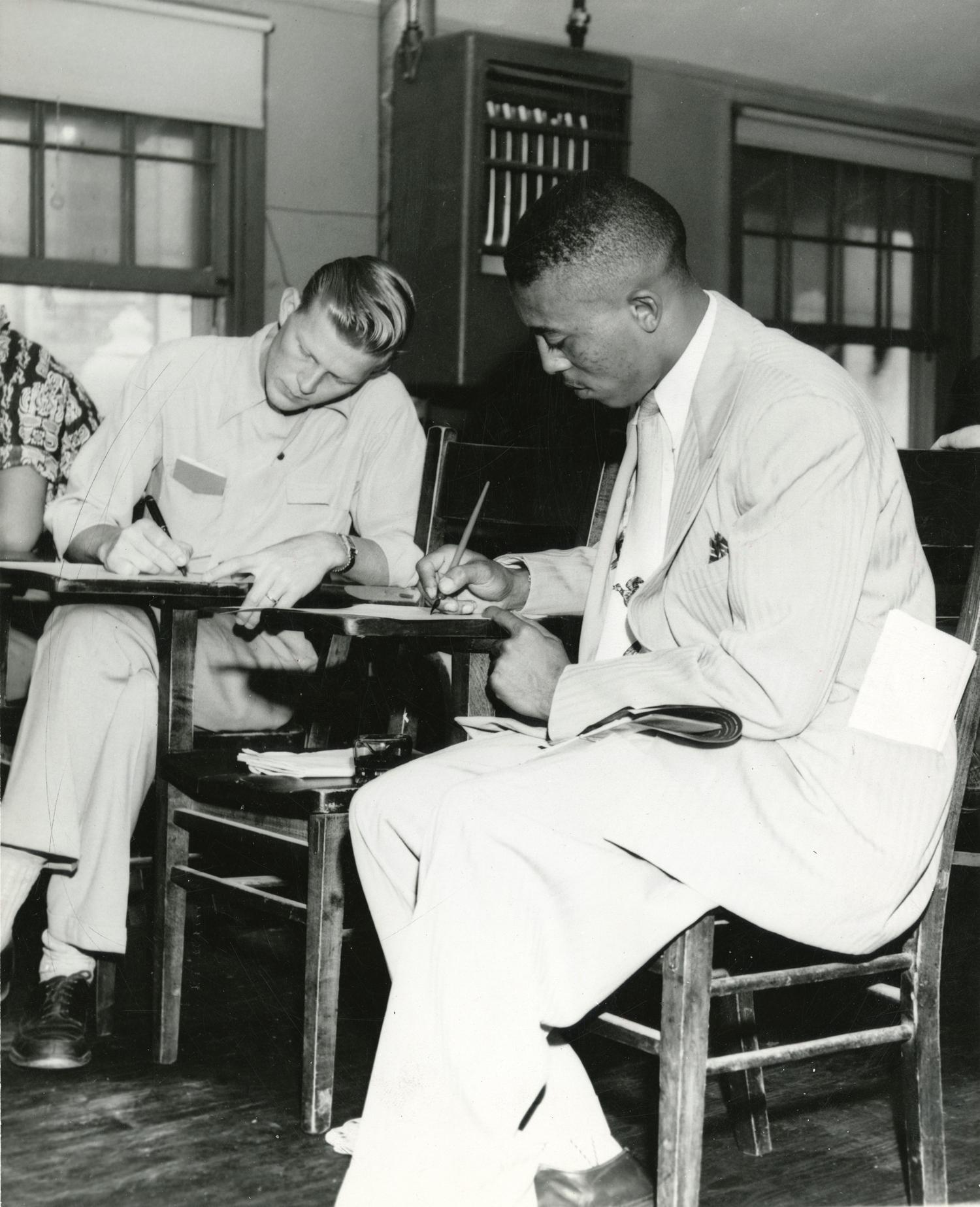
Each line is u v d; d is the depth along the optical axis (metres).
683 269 1.61
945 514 2.06
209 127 4.81
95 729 1.95
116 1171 1.62
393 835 1.55
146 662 2.01
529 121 4.70
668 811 1.41
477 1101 1.32
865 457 1.47
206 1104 1.83
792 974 1.44
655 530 1.72
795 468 1.46
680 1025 1.35
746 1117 1.75
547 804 1.42
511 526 2.53
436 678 2.43
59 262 4.61
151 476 2.52
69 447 2.78
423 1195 1.31
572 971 1.36
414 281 4.79
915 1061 1.52
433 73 4.71
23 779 1.92
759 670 1.43
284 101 4.88
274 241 4.91
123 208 4.69
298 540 2.13
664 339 1.60
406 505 2.55
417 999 1.37
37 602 2.47
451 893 1.38
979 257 5.98
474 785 1.44
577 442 2.99
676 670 1.50
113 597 2.05
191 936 2.67
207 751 2.02
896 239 5.91
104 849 1.97
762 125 5.57
